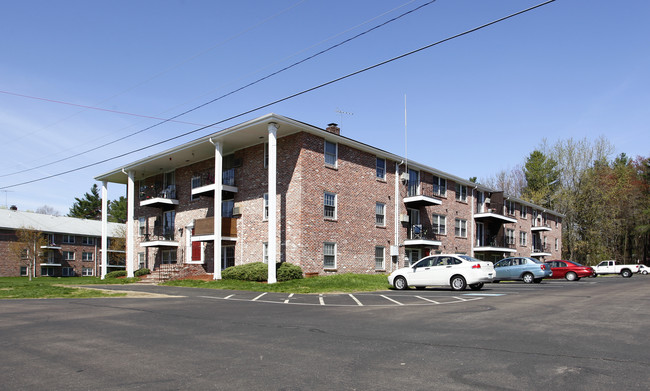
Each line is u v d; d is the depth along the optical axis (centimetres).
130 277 3075
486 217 3950
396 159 3084
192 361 673
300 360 676
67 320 1095
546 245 5362
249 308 1327
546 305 1346
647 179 6625
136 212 3731
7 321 1082
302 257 2395
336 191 2639
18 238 5100
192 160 3116
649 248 7175
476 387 543
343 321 1054
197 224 2766
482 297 1616
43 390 538
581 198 6034
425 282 2003
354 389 536
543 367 631
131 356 708
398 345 778
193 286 2288
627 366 635
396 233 3033
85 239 5928
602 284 2625
